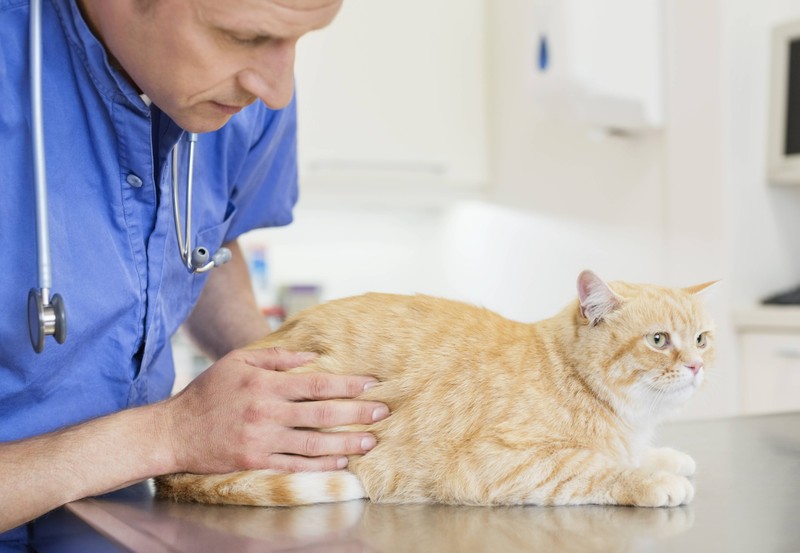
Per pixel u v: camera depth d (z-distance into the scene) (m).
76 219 0.97
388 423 0.98
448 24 2.75
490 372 1.02
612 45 2.18
